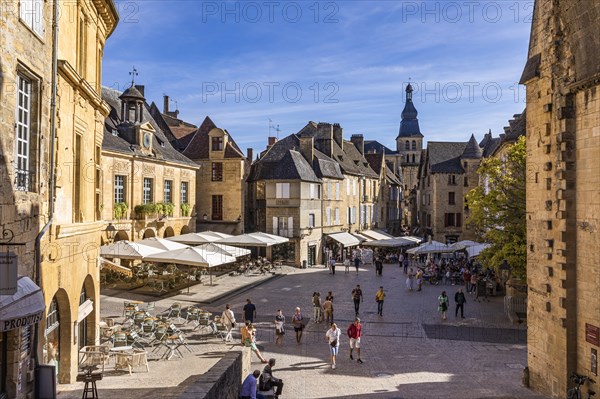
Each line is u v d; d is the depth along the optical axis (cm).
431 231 6250
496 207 2327
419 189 7175
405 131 14575
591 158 1175
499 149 3966
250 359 1603
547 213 1327
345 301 2816
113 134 3278
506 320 2341
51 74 1084
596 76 1116
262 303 2688
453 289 3297
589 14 1141
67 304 1271
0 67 813
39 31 1016
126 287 2859
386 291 3189
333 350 1588
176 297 2730
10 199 863
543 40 1358
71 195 1323
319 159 4931
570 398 1205
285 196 4431
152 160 3525
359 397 1307
